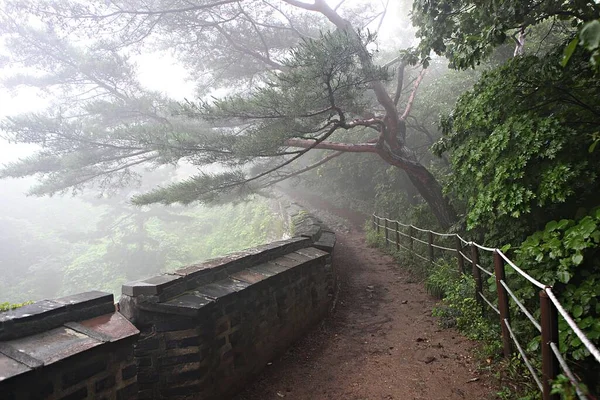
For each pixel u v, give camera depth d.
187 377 3.11
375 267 9.87
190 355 3.13
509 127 4.64
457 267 7.04
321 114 7.25
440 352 4.38
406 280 8.22
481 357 4.02
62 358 2.10
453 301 5.64
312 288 5.62
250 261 4.51
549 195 4.07
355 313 6.27
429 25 6.05
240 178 8.42
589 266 3.36
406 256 9.70
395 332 5.23
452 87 13.04
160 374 3.09
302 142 9.36
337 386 3.83
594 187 4.21
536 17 5.08
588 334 2.83
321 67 6.24
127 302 3.16
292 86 6.45
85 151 9.67
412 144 16.03
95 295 2.73
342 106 7.51
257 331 4.07
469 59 4.98
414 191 15.17
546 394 2.58
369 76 7.46
